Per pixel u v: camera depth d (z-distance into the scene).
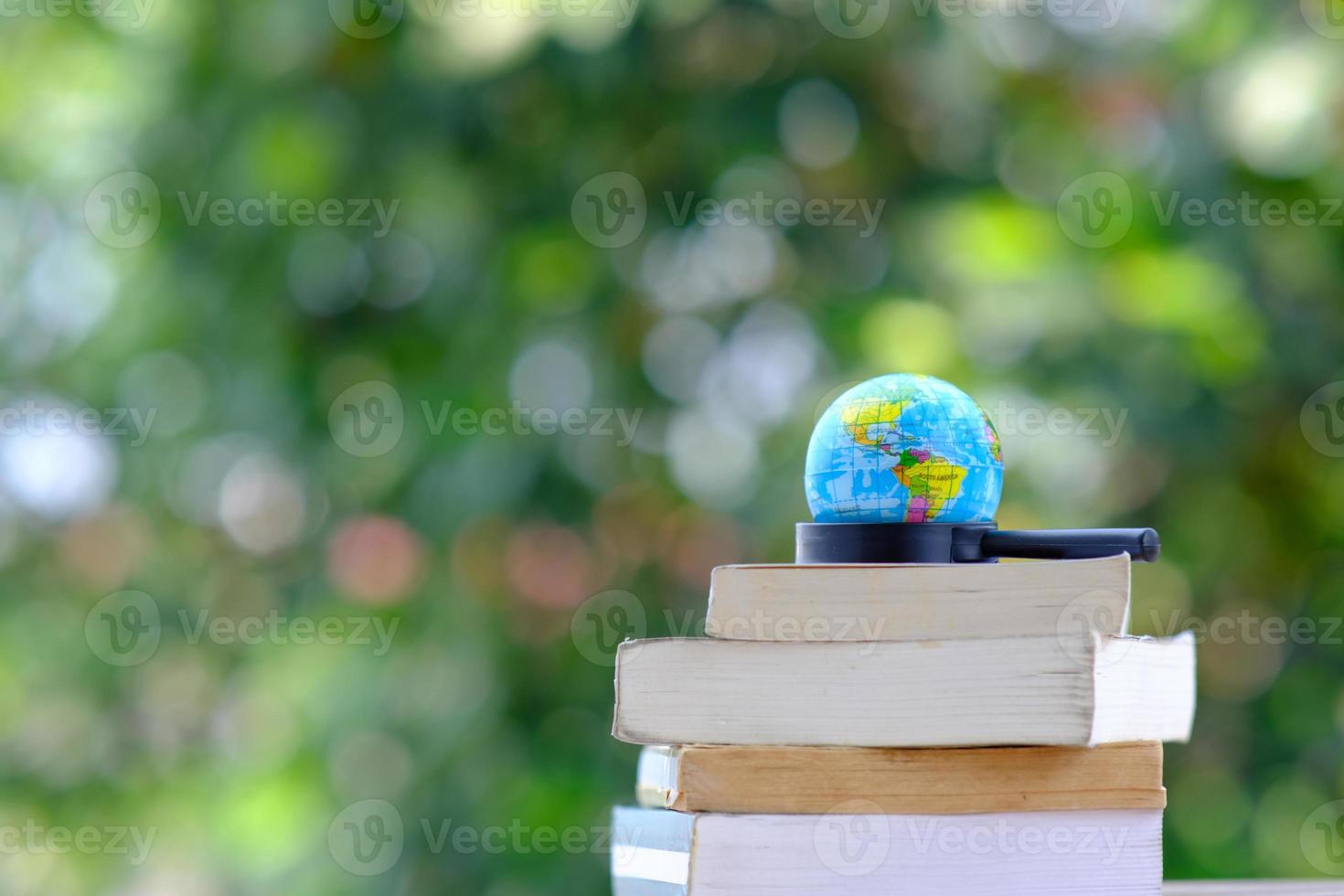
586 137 4.06
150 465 4.50
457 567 4.07
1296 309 4.08
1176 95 4.02
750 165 4.19
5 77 4.50
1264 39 3.87
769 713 1.42
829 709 1.40
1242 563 4.46
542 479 3.99
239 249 4.14
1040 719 1.34
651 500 4.19
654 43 3.82
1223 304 3.72
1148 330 3.71
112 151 4.34
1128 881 1.42
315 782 4.08
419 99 3.94
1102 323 3.71
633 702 1.46
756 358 4.21
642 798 1.66
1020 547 1.48
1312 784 4.46
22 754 4.61
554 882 3.79
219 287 4.18
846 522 1.53
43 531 4.71
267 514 4.56
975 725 1.36
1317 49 3.78
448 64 3.66
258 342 4.21
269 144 4.03
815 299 4.12
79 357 4.54
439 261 4.15
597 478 4.11
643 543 4.18
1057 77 4.28
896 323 3.81
